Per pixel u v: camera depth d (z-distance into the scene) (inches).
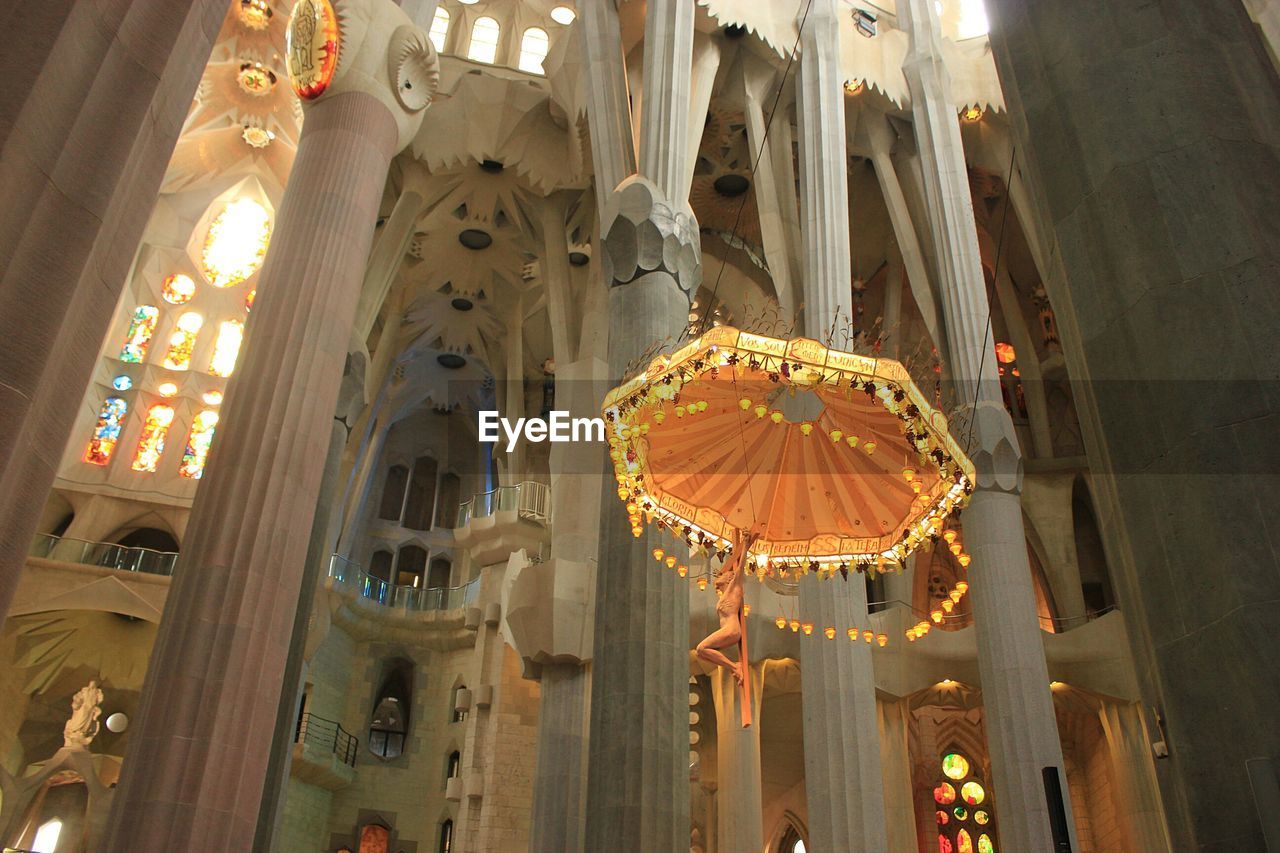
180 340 928.9
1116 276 191.0
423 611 1013.2
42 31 177.2
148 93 195.3
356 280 542.6
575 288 870.4
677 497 483.2
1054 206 209.8
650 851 394.6
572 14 899.4
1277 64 286.4
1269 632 151.5
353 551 1098.7
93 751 822.5
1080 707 719.1
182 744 396.2
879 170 792.9
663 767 414.6
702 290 919.7
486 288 993.5
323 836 903.1
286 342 499.5
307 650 778.8
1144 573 174.9
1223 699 155.5
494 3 893.8
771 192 737.0
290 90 895.1
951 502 446.9
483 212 898.1
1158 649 169.6
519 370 1017.5
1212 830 152.8
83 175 180.7
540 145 829.8
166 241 944.3
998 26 243.1
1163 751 199.3
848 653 560.4
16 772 800.9
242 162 956.6
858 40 782.5
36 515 176.1
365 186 563.5
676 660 445.4
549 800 637.9
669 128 588.4
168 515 846.5
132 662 823.1
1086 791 819.4
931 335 727.7
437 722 981.8
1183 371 175.2
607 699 432.8
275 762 631.2
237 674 418.6
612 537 474.6
